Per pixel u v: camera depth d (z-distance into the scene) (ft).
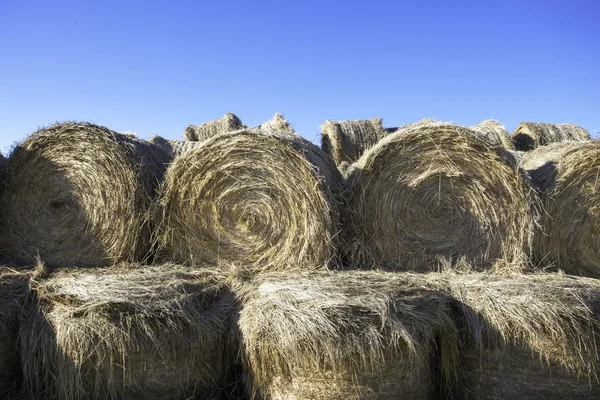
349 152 32.37
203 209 16.21
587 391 12.84
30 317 13.37
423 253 16.47
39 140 16.71
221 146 15.98
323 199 15.42
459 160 16.33
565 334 12.74
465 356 13.51
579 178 16.62
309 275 14.65
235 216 16.12
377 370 12.19
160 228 16.28
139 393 12.79
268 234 15.97
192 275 14.96
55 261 16.76
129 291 13.08
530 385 12.90
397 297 12.93
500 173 16.11
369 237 16.46
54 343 12.82
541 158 18.48
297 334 11.93
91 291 13.05
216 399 13.33
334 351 11.87
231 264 15.93
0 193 17.11
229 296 14.32
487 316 13.21
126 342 12.57
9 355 13.42
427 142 16.31
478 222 16.39
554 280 14.29
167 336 12.90
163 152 19.62
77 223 16.70
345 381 12.01
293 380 12.20
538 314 12.78
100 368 12.62
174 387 13.02
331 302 12.15
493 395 13.16
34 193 16.98
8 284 13.96
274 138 15.69
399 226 16.47
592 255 16.88
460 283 14.24
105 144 16.34
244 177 15.98
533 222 16.14
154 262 16.29
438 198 16.51
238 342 13.32
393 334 12.23
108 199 16.37
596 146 16.31
